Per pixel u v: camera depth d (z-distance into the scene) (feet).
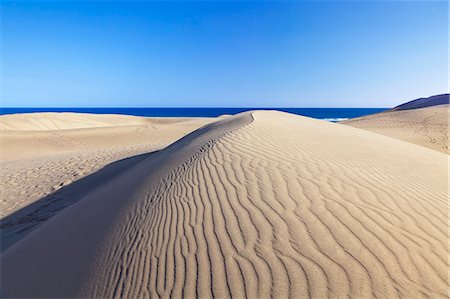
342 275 8.36
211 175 16.69
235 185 14.93
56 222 18.58
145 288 9.15
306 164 17.49
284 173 15.94
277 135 26.71
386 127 96.27
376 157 20.49
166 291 8.82
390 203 12.51
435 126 88.48
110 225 14.30
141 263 10.31
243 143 23.07
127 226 13.32
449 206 12.71
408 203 12.64
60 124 127.44
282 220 11.28
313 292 7.91
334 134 30.17
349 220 11.03
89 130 93.76
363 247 9.47
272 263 9.09
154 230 12.12
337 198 12.82
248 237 10.52
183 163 20.36
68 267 12.03
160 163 24.63
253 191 14.03
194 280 8.99
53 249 14.12
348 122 131.75
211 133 34.91
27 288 11.55
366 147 23.81
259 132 27.58
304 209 11.94
